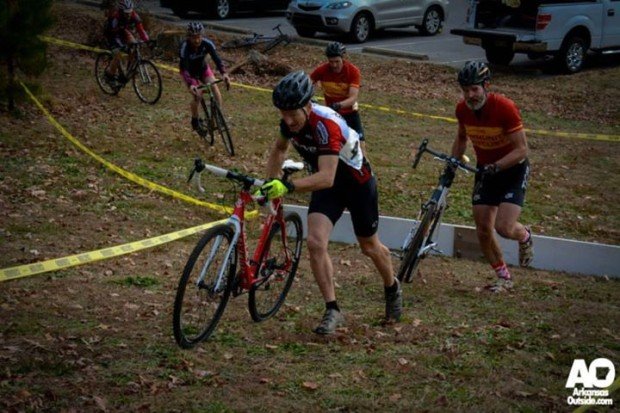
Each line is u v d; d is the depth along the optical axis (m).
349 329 6.66
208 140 13.38
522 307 7.46
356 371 5.83
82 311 6.76
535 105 17.78
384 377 5.77
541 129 16.05
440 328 6.80
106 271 7.84
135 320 6.62
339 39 24.41
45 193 10.27
